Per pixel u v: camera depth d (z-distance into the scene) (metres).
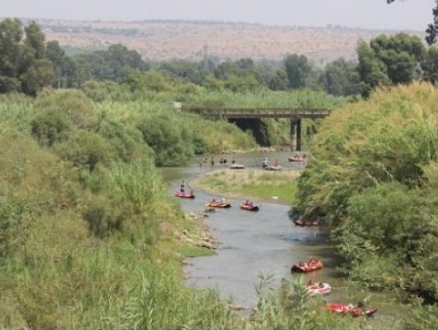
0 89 163.38
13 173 62.81
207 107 168.50
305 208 74.75
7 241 45.16
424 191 53.34
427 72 162.88
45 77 168.25
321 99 188.00
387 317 40.34
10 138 76.75
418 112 64.00
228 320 30.52
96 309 35.06
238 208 91.12
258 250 66.44
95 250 50.34
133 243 59.19
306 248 67.31
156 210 64.81
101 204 59.91
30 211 52.53
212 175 116.75
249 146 163.88
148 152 120.81
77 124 103.31
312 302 35.12
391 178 57.84
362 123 70.19
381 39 165.25
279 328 27.75
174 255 61.75
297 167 128.25
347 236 55.28
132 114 137.75
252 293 50.03
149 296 31.98
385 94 77.88
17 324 34.50
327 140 71.81
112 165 71.62
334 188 63.97
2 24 166.62
